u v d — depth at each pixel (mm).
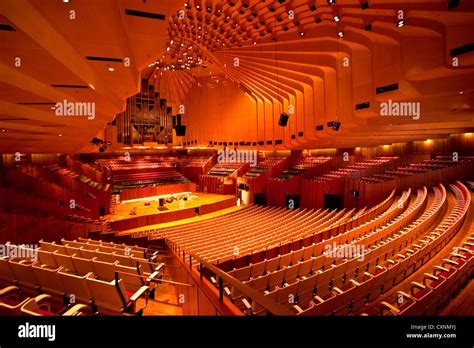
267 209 15172
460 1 4738
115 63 4934
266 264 5227
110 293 2863
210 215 16141
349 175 13961
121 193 18047
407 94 6746
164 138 22922
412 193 11602
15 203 8148
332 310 3191
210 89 20891
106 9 3277
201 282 3102
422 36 6055
